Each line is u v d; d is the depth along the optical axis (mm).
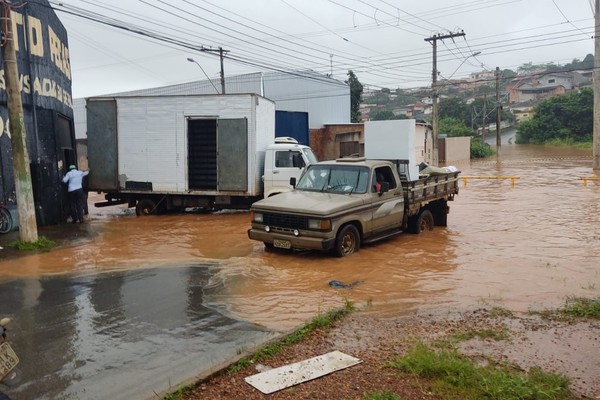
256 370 4871
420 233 12445
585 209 16516
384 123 15695
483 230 13016
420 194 11961
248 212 17234
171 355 5277
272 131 17531
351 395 4340
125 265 9438
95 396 4406
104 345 5559
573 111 67688
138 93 48281
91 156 16781
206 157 16359
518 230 12992
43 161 13953
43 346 5531
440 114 87250
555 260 9672
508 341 5582
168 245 11414
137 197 17156
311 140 35812
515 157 50875
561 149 61594
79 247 11203
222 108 15914
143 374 4836
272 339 5602
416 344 5379
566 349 5355
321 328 6027
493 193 21438
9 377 3943
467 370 4680
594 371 4832
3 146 12250
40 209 13844
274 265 9219
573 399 4277
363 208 10125
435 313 6641
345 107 45594
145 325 6195
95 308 6863
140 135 16500
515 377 4562
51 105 14695
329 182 10828
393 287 7914
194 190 16375
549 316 6426
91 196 25266
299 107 40531
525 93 101562
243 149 15891
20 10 12781
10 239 11539
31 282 8234
